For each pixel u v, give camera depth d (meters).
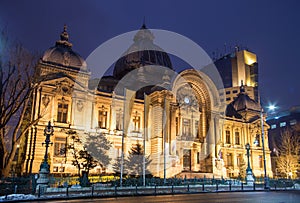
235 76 126.88
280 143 103.69
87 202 20.97
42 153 47.06
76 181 35.75
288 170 70.56
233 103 83.69
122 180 35.78
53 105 50.03
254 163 75.50
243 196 27.00
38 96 49.00
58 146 48.94
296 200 23.03
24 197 23.78
